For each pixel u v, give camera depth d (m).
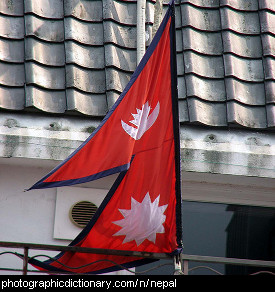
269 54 33.94
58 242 30.92
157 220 27.06
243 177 31.69
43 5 33.38
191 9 34.50
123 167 26.97
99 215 27.48
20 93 31.42
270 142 32.25
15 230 30.80
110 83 32.22
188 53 33.31
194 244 32.47
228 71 33.16
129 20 34.09
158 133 27.72
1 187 31.17
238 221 32.94
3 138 30.38
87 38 33.22
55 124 31.25
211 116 32.28
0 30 32.44
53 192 31.47
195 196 32.69
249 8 35.28
